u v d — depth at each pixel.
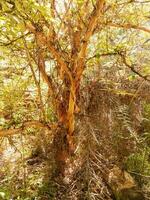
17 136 4.56
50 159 4.18
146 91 4.49
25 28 3.14
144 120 4.65
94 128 4.15
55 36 3.52
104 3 3.55
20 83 4.21
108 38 4.09
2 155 4.39
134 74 4.22
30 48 3.73
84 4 3.54
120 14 3.97
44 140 4.32
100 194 3.85
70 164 4.10
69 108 3.87
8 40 3.62
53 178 4.09
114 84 4.28
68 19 3.65
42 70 3.79
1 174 4.21
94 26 3.55
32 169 4.25
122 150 4.30
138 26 3.84
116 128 4.27
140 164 4.27
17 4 2.49
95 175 3.91
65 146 4.08
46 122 3.94
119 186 4.00
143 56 4.51
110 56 4.32
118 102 4.29
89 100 4.16
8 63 4.12
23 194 3.91
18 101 4.09
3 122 3.83
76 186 3.94
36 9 2.79
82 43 3.62
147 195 4.03
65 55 3.75
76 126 4.06
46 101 3.96
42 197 3.88
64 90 3.92
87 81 4.17
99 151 4.15
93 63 4.16
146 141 4.51
